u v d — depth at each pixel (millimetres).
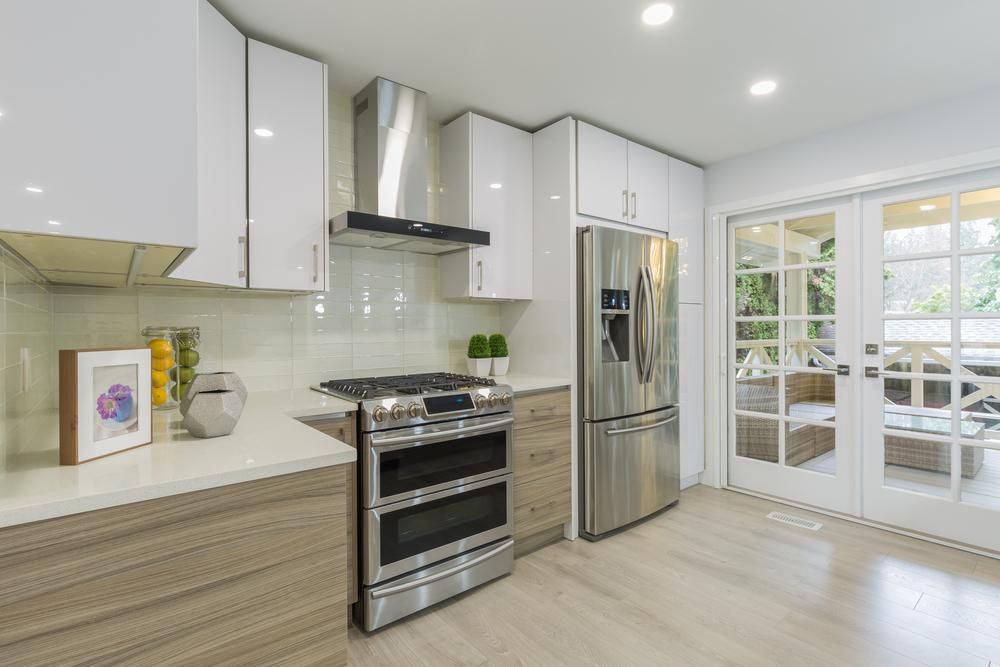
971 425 2535
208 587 1018
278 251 1982
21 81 870
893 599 2068
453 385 2268
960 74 2312
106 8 960
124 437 1182
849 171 2902
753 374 3416
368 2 1759
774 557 2465
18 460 1093
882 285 2840
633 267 2871
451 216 2756
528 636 1838
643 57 2164
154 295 1986
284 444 1263
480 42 2041
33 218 877
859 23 1913
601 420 2703
